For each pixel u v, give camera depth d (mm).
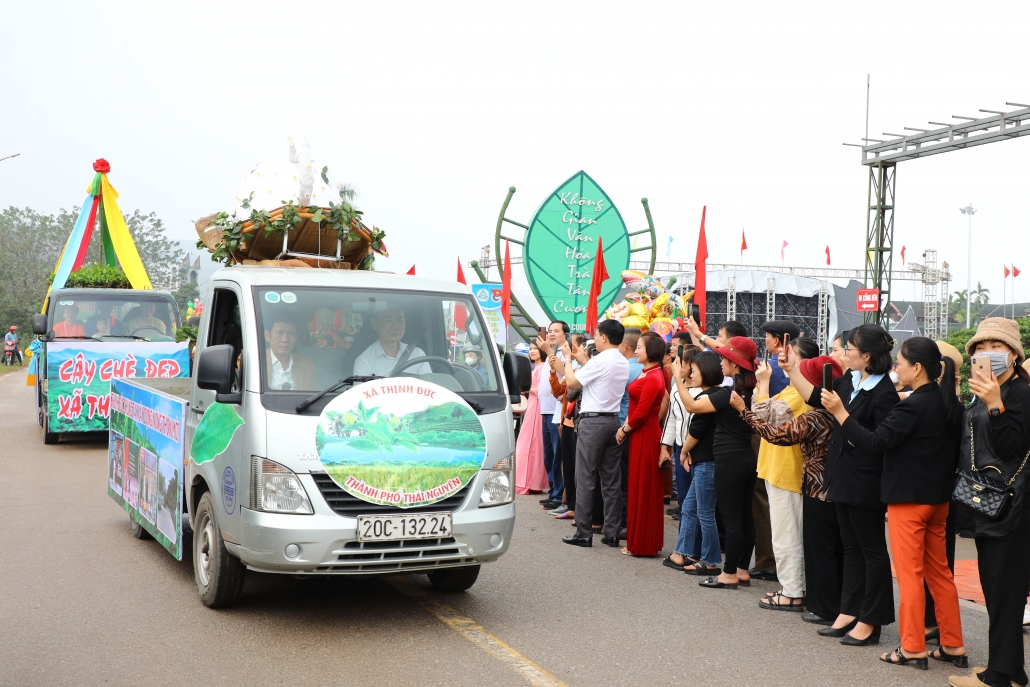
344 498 5266
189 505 6227
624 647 5426
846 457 5582
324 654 5125
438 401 5656
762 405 6207
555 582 6965
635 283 12781
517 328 20391
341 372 5707
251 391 5445
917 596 5199
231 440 5516
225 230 7105
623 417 9258
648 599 6539
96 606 5980
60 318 14227
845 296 41312
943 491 5176
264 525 5184
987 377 4684
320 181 7301
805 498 6070
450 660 5082
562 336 9602
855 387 6184
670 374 9062
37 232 77000
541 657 5191
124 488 8062
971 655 5480
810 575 6051
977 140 19141
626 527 8555
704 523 7246
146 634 5426
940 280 45125
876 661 5297
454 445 5551
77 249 20984
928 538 5328
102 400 13547
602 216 20531
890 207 22922
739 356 6949
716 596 6684
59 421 13438
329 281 6066
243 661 4980
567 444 9555
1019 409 4723
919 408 5152
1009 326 4875
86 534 8109
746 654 5359
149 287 21016
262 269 6191
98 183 20828
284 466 5219
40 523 8539
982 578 4898
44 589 6363
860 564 5703
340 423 5355
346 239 7289
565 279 20359
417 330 6082
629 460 7941
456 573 6371
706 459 7215
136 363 13695
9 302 66250
